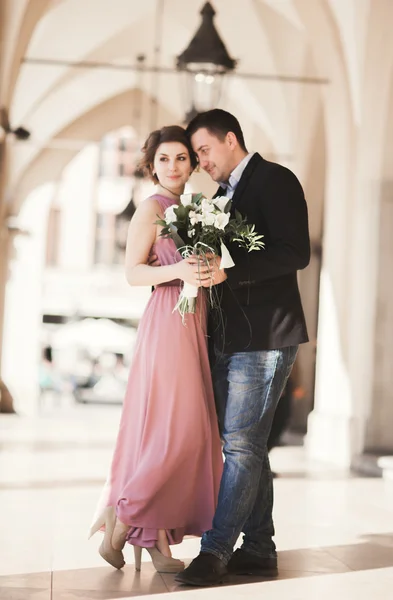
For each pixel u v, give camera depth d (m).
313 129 26.69
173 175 7.75
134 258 7.60
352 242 19.48
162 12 27.16
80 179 65.12
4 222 30.97
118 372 51.22
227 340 7.30
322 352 20.53
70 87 31.44
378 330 18.61
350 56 19.69
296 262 7.16
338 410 19.47
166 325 7.49
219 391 7.49
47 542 8.65
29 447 18.98
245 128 30.48
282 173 7.33
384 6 18.58
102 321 49.53
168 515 7.32
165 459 7.26
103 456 17.62
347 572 7.58
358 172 19.19
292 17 24.89
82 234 64.81
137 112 33.94
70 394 48.41
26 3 21.05
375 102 18.83
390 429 18.33
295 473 15.86
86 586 6.89
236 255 7.13
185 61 16.42
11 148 32.03
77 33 28.02
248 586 6.97
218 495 7.25
